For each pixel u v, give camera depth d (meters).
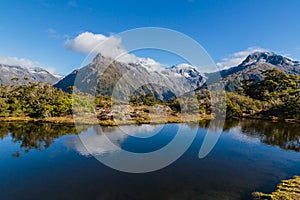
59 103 63.09
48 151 31.12
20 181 21.77
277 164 26.97
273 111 70.94
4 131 44.62
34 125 51.59
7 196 18.95
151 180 21.95
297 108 65.56
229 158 28.70
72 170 24.28
